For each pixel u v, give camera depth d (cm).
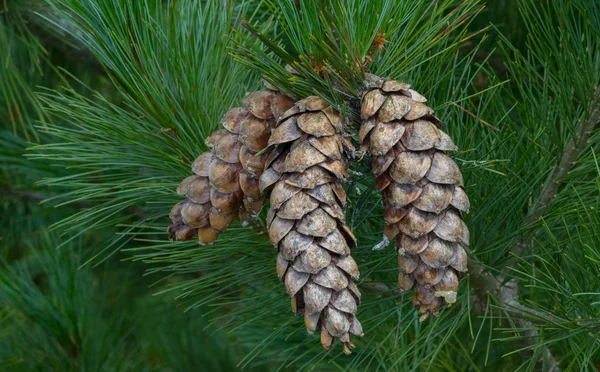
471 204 114
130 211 140
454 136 114
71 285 142
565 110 115
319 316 98
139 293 166
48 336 140
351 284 98
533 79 117
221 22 114
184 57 112
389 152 99
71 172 141
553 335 108
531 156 116
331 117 99
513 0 134
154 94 110
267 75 101
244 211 105
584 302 109
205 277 115
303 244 97
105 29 108
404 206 100
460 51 136
